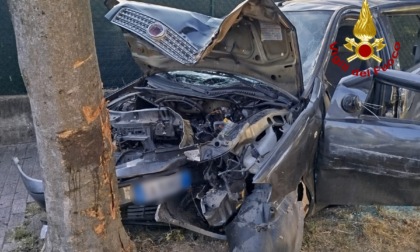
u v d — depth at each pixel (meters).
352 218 3.69
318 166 3.17
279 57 3.07
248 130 3.01
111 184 2.39
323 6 4.01
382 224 3.59
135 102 3.64
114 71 5.66
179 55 3.12
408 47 5.20
